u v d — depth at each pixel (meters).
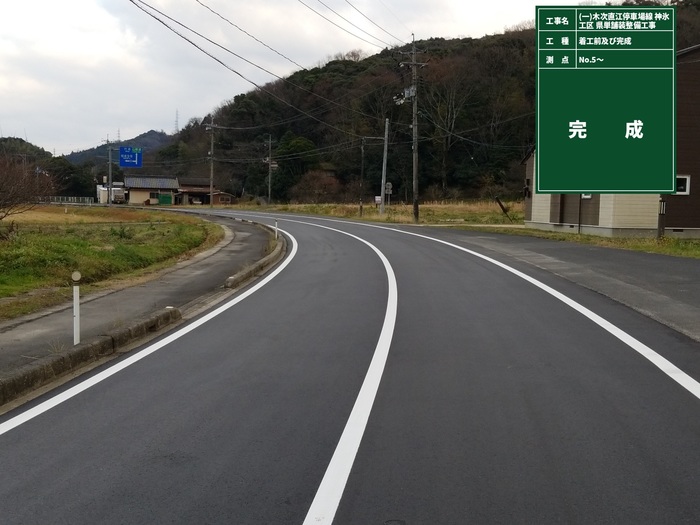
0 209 24.34
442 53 78.81
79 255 15.87
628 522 3.46
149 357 7.39
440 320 9.03
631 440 4.60
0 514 3.66
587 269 13.94
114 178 114.75
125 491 3.93
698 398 5.52
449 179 79.38
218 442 4.70
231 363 6.99
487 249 19.56
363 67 85.00
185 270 16.28
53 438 4.86
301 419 5.15
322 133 85.62
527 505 3.65
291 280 13.89
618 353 7.04
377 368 6.61
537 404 5.41
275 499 3.78
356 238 26.05
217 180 97.31
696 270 13.30
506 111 75.69
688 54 25.45
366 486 3.92
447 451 4.44
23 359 6.95
